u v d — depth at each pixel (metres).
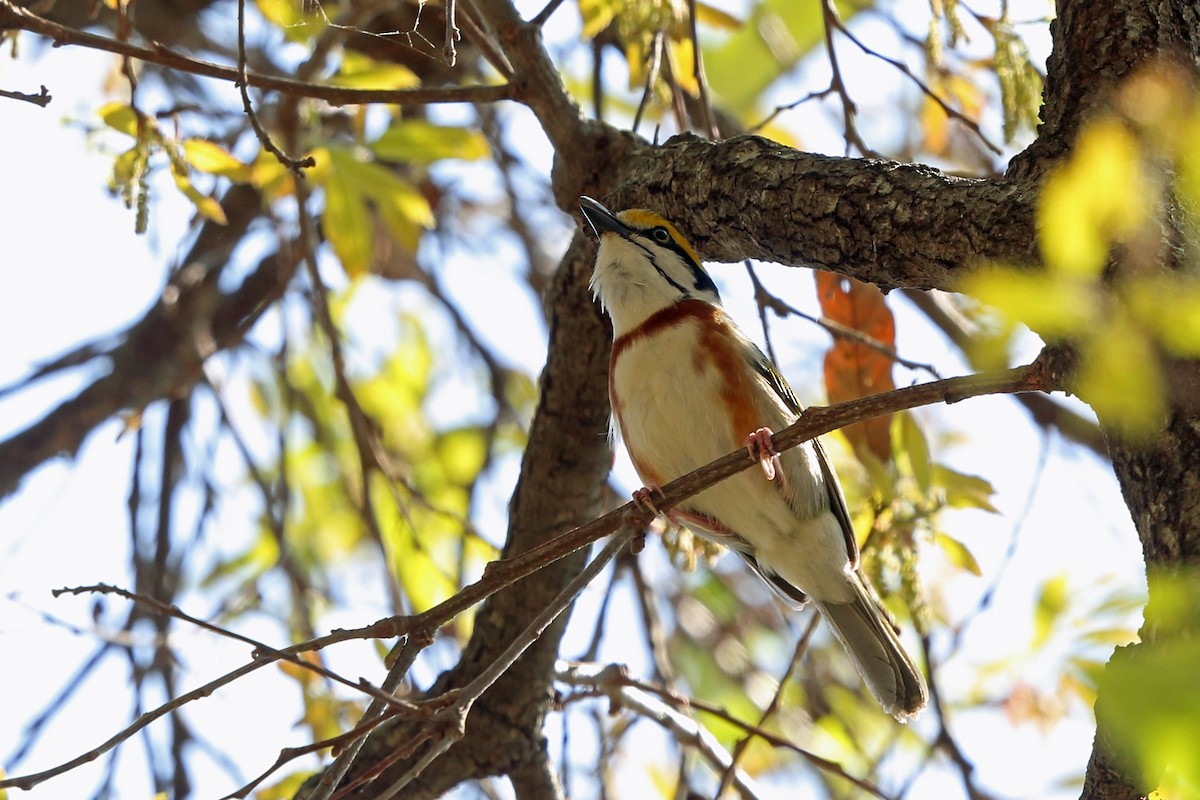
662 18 9.80
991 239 6.39
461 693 6.80
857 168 7.29
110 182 9.09
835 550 9.91
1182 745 3.33
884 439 10.36
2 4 8.10
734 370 9.58
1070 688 11.75
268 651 6.73
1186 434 5.64
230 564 14.26
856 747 13.30
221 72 8.59
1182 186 5.22
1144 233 5.13
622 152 9.99
